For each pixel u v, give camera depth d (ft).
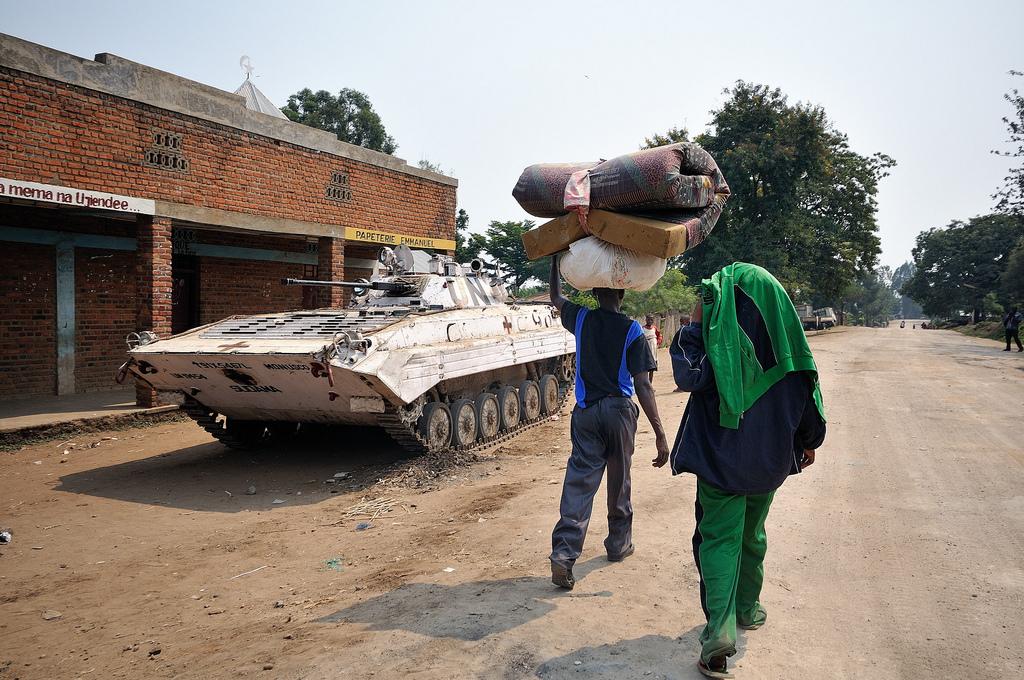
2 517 23.91
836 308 248.11
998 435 27.68
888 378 47.42
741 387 9.62
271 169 48.14
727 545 9.92
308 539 20.58
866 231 126.41
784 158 108.78
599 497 20.62
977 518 17.60
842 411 33.96
